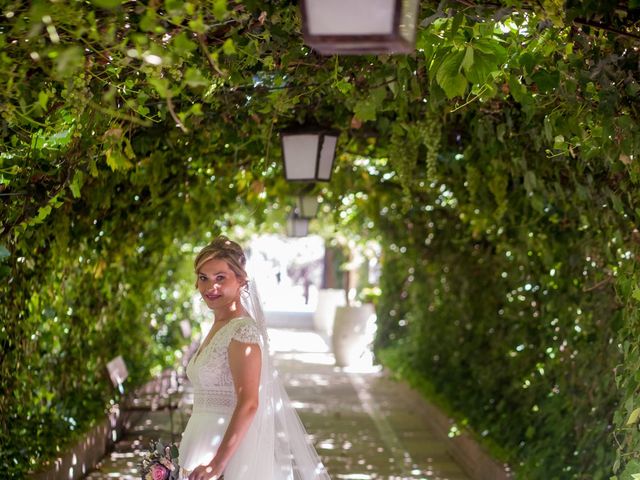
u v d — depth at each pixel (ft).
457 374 38.22
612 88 14.17
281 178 31.27
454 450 31.55
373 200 36.65
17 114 13.17
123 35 12.52
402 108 19.76
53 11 10.84
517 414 28.76
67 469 22.99
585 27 14.01
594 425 21.29
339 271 85.05
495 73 15.01
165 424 34.47
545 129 16.52
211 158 23.94
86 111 14.52
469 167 23.11
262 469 15.19
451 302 40.19
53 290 23.06
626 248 18.33
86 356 28.32
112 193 21.76
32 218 15.96
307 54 16.42
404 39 9.44
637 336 16.10
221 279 15.33
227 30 14.12
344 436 34.60
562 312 24.82
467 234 33.88
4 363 19.83
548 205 22.47
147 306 40.40
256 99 18.72
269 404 15.52
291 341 72.84
